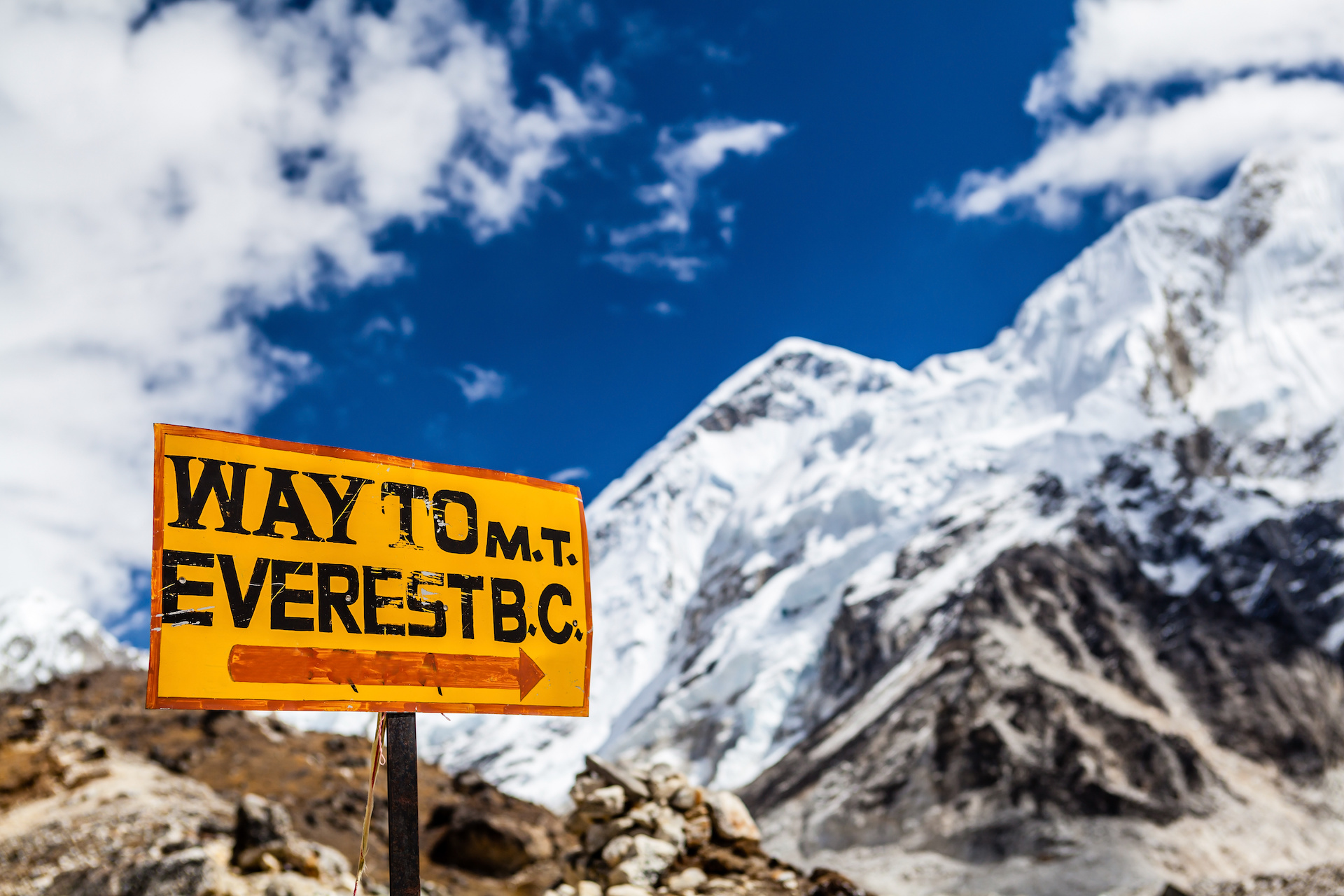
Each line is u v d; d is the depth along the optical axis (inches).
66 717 1758.1
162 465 365.4
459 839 1462.8
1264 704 6161.4
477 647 405.4
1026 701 6146.7
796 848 5748.0
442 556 408.8
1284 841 4913.9
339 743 1839.3
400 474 410.3
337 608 381.7
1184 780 5408.5
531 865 1477.6
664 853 674.8
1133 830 4982.8
